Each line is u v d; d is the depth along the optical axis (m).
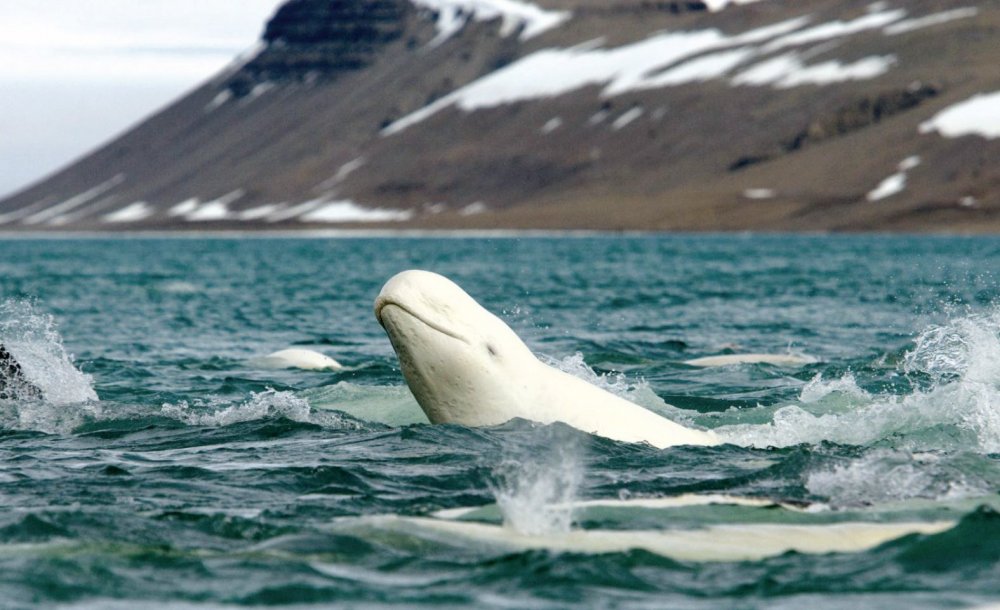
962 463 39.91
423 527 31.77
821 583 27.22
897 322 128.62
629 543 30.58
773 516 33.59
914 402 50.00
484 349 43.59
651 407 57.41
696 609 25.33
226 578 27.25
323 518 33.75
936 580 27.25
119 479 40.06
